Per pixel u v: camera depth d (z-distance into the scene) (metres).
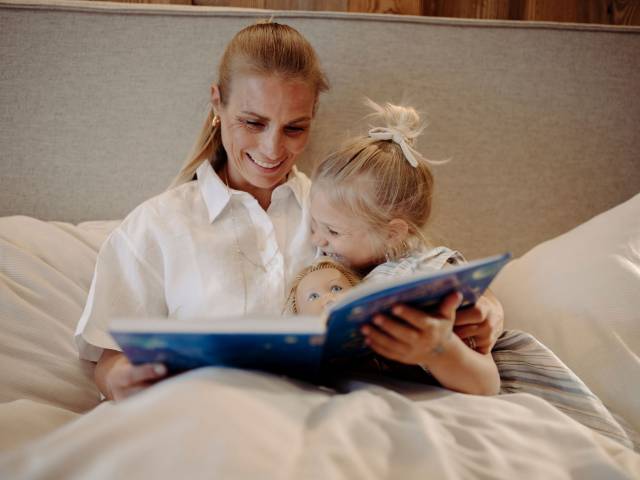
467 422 0.80
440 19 1.62
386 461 0.67
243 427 0.61
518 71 1.65
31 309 1.18
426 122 1.63
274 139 1.15
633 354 1.12
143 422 0.60
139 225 1.17
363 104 1.60
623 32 1.67
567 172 1.69
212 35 1.55
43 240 1.32
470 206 1.65
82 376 1.15
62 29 1.50
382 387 0.86
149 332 0.70
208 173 1.25
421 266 1.08
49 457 0.57
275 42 1.14
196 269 1.15
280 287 1.19
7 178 1.51
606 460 0.73
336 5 1.74
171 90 1.55
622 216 1.34
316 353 0.76
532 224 1.68
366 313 0.77
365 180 1.12
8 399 1.06
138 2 1.65
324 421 0.69
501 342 1.12
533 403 0.87
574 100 1.67
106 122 1.54
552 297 1.27
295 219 1.28
